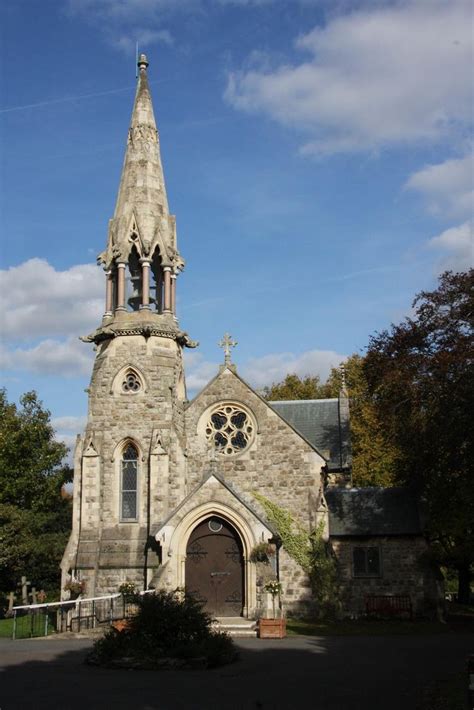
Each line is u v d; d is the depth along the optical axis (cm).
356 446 6012
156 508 3544
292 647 2502
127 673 1939
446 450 3456
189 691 1667
